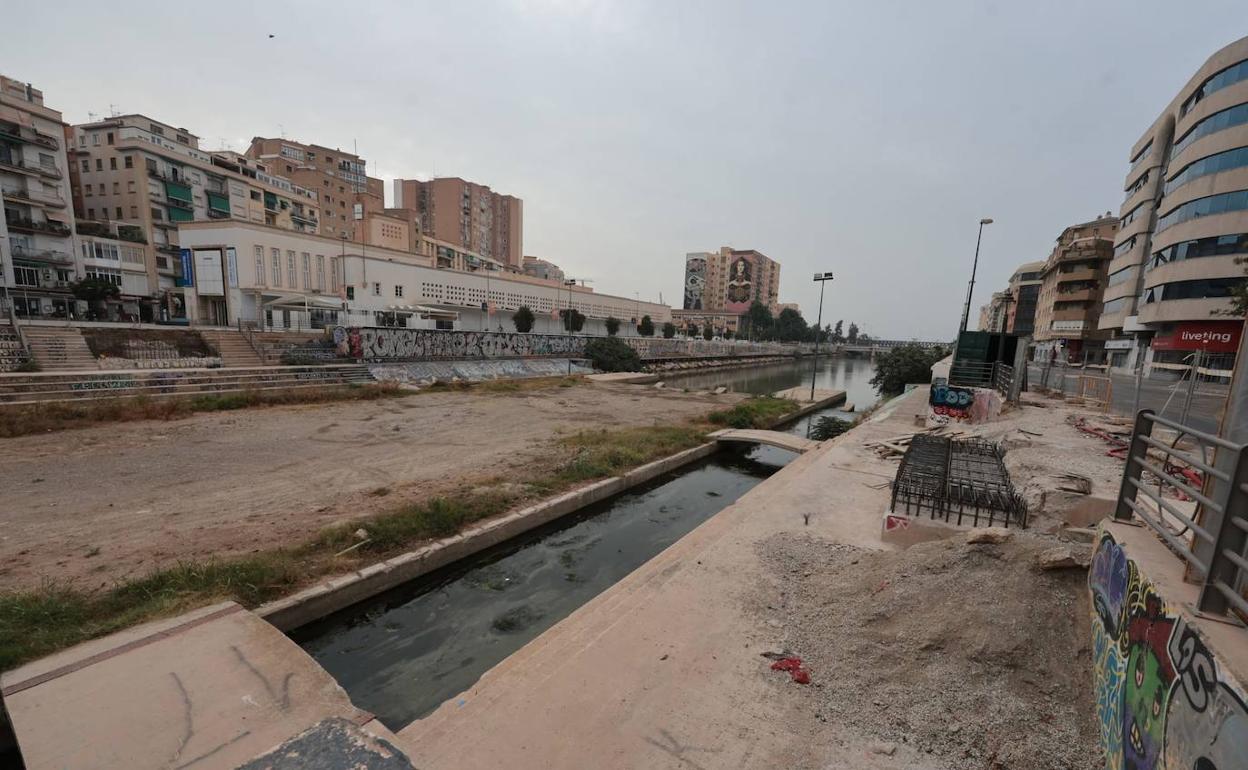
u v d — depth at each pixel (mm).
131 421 14430
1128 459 3641
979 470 7758
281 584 5988
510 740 3211
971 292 26281
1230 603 2195
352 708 3602
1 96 36250
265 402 17797
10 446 11477
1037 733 3072
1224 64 27500
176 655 4184
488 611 6609
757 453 15609
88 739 3230
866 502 8047
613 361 41625
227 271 36188
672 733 3271
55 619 4820
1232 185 26984
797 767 2996
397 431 14852
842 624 4414
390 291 43375
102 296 39594
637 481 11750
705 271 135250
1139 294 37312
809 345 125812
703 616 4707
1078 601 3912
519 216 113250
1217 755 1792
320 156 69250
